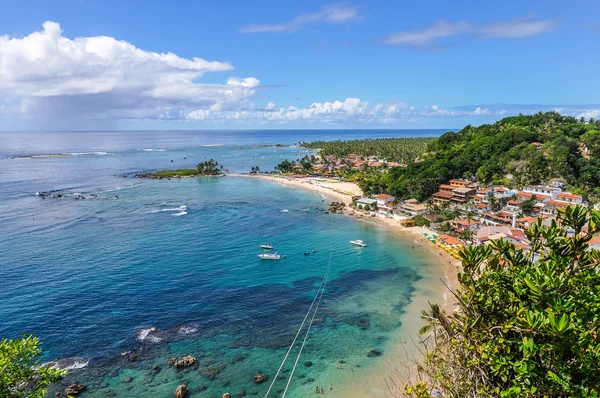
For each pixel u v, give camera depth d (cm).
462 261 1830
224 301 6569
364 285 7319
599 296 1425
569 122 18162
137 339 5338
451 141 19888
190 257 8794
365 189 16500
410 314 6109
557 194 11331
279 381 4516
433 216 11888
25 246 9244
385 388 4338
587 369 1248
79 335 5397
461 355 1545
